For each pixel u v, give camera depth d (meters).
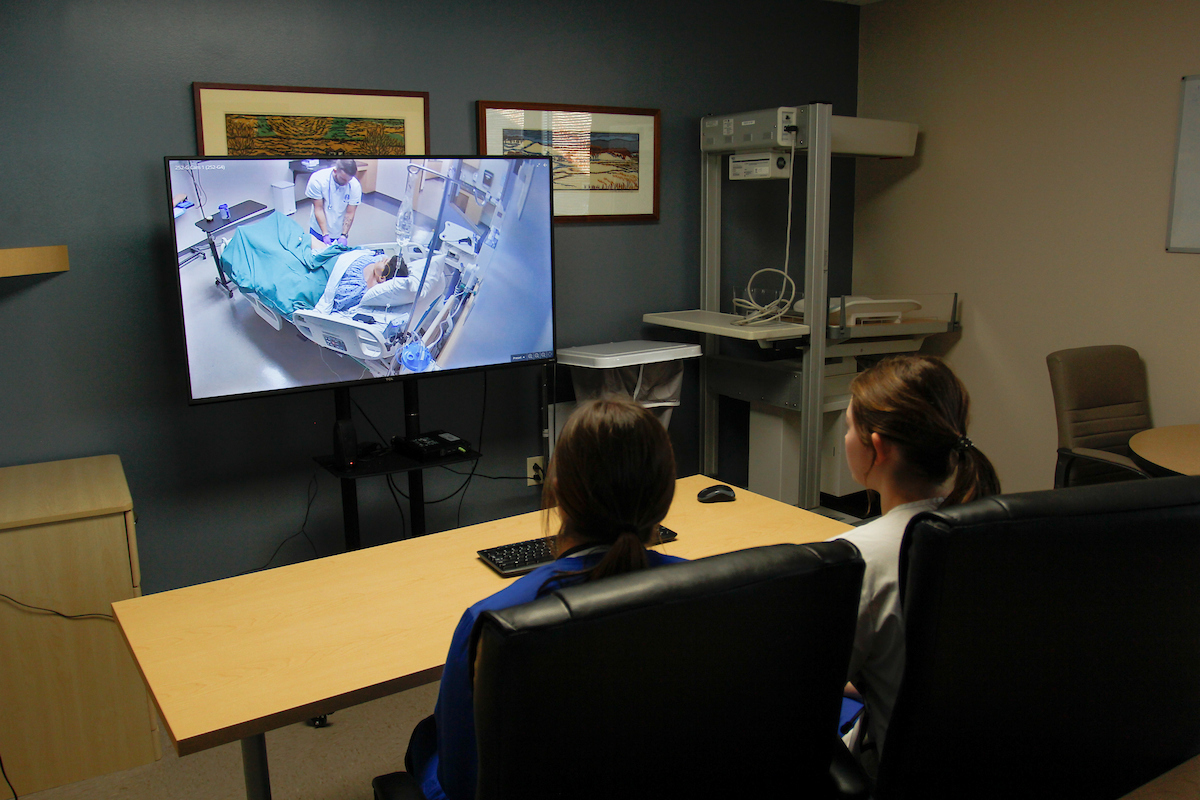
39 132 2.47
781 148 3.39
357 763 2.27
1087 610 0.99
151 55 2.59
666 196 3.73
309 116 2.85
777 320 3.47
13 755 2.16
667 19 3.60
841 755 1.18
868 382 1.26
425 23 3.03
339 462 2.73
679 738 0.89
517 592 1.02
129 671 2.27
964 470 1.17
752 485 4.02
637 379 3.40
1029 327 3.74
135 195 2.63
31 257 2.29
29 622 2.13
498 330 3.04
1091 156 3.43
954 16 3.84
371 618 1.54
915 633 0.97
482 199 2.91
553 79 3.35
